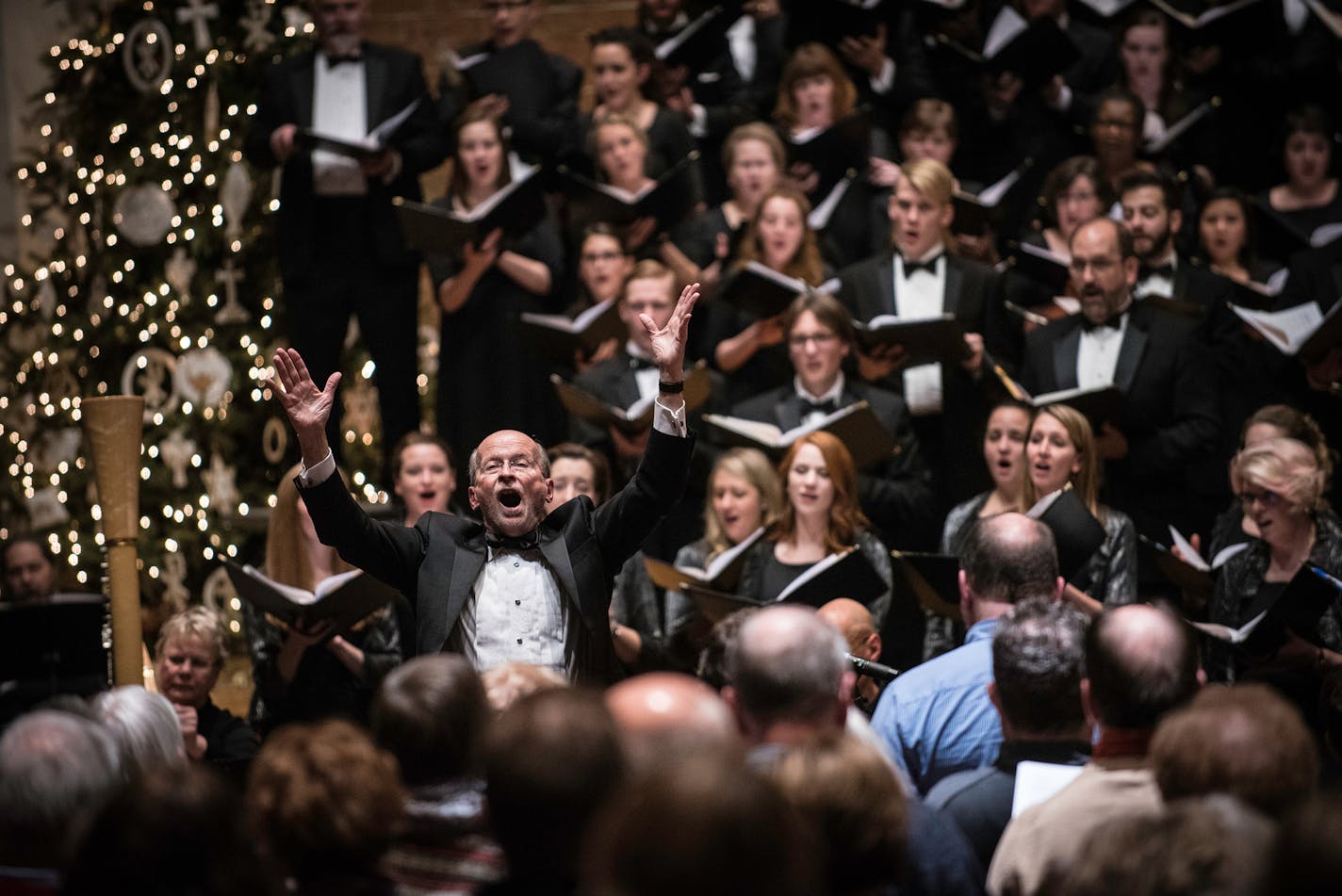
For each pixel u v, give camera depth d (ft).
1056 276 60.44
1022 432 52.90
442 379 68.44
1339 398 57.67
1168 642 24.47
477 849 21.98
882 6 70.18
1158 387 56.85
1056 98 70.49
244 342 80.38
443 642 37.14
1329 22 67.41
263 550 75.77
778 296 58.29
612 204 63.05
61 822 22.29
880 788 19.83
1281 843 15.11
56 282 84.12
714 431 55.26
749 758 22.52
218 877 18.26
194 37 81.97
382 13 92.32
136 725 29.60
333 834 20.76
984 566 32.94
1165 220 61.46
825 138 66.08
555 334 61.26
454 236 60.64
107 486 45.09
